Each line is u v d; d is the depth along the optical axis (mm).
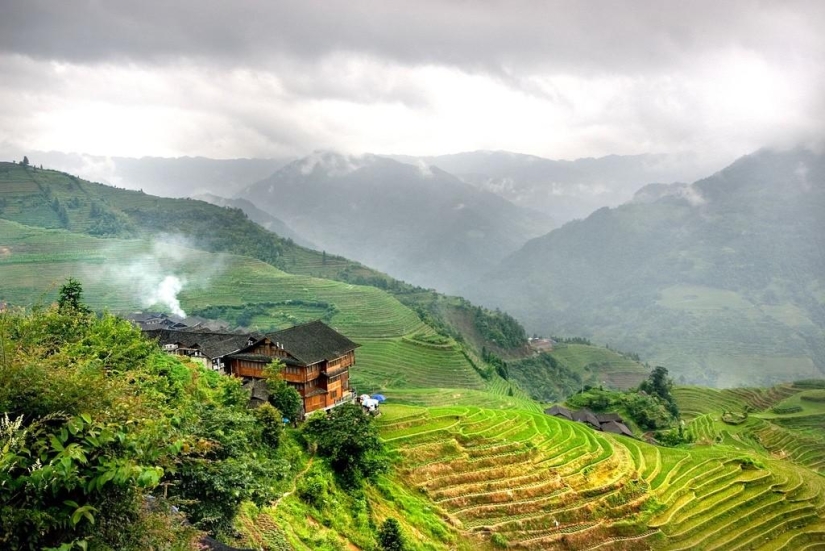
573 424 97125
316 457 57125
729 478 88750
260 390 65750
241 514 36938
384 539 45875
